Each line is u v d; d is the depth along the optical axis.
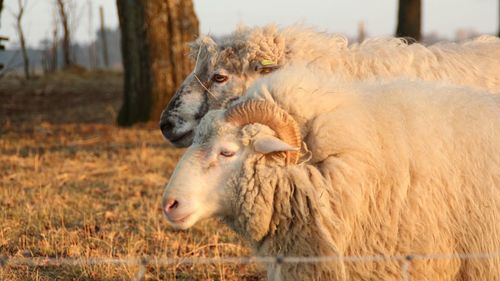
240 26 9.63
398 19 29.36
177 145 9.88
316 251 6.10
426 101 6.26
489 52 9.12
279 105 6.30
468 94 6.36
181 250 9.11
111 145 17.59
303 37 9.34
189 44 9.96
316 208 6.02
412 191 5.98
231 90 9.48
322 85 6.43
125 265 8.20
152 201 11.65
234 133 6.16
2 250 8.91
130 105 21.47
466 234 5.97
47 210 10.67
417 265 5.92
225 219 6.43
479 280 5.98
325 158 6.16
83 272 8.09
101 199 11.91
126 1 21.20
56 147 17.36
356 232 6.04
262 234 6.22
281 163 6.12
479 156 6.04
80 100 31.97
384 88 6.43
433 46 9.23
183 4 21.12
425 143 6.05
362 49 9.20
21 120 23.42
